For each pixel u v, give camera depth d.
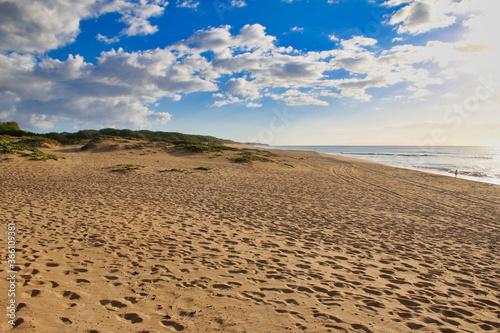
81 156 24.52
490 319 3.15
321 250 5.09
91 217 6.34
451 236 6.43
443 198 11.58
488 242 6.09
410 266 4.59
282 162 25.42
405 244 5.70
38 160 17.38
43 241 4.63
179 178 13.86
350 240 5.76
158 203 8.25
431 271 4.44
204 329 2.55
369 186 14.33
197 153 27.34
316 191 11.99
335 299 3.36
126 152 28.31
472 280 4.18
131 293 3.16
